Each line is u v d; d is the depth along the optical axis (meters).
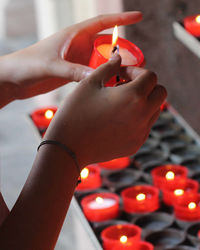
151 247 0.98
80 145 0.73
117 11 1.50
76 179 0.74
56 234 0.72
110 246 1.00
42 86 0.95
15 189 2.03
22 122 2.56
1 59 0.93
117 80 0.78
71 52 0.90
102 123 0.73
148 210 1.09
